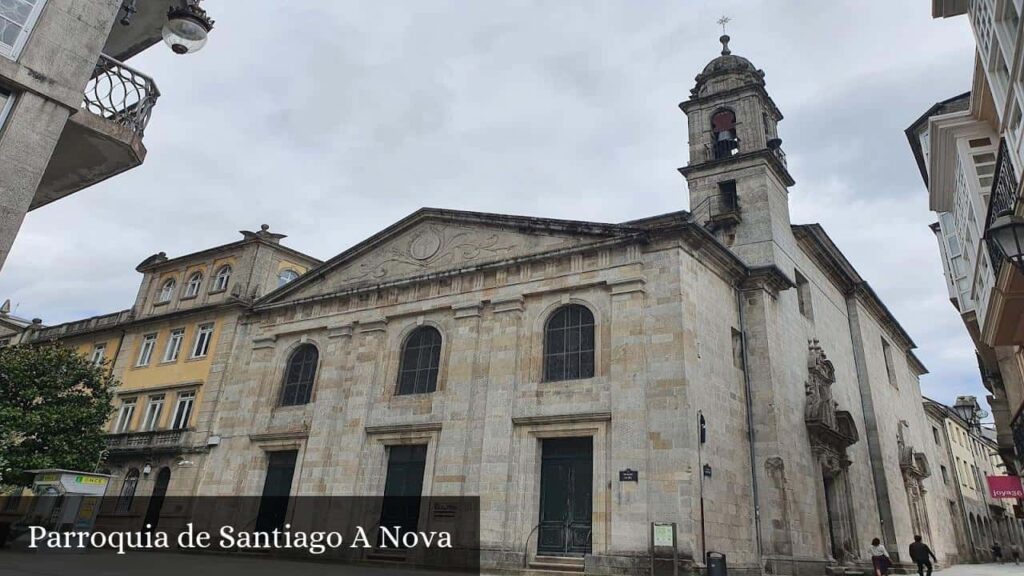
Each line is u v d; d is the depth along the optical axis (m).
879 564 19.28
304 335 26.91
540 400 20.20
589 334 20.48
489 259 23.61
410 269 25.59
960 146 14.59
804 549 20.03
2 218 9.05
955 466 46.50
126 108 10.91
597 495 18.22
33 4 9.94
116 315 34.41
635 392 18.66
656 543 16.48
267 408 26.09
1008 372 18.89
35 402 22.95
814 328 26.64
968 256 16.73
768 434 20.78
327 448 23.67
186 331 30.66
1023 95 9.66
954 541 41.16
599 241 21.22
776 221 24.66
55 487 20.02
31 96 9.66
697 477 17.25
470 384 21.64
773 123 27.62
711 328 20.45
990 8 10.45
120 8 12.12
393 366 23.92
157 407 29.72
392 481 22.20
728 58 27.91
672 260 19.69
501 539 18.89
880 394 31.92
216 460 26.22
